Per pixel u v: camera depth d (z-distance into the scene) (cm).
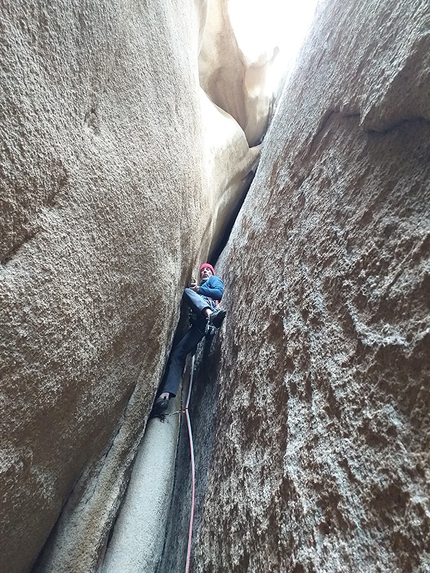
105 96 108
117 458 142
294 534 89
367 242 106
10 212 74
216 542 127
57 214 87
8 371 76
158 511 159
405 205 97
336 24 182
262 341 155
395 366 82
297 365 120
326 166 150
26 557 104
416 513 65
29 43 76
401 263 91
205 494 154
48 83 83
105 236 107
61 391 94
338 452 88
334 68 167
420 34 99
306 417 105
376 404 83
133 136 124
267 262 188
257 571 98
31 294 80
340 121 149
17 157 74
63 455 104
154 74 143
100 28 102
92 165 100
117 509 143
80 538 121
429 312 79
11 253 76
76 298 95
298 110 212
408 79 102
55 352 89
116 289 116
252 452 129
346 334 102
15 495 87
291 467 101
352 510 78
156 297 145
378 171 114
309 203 156
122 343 126
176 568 146
